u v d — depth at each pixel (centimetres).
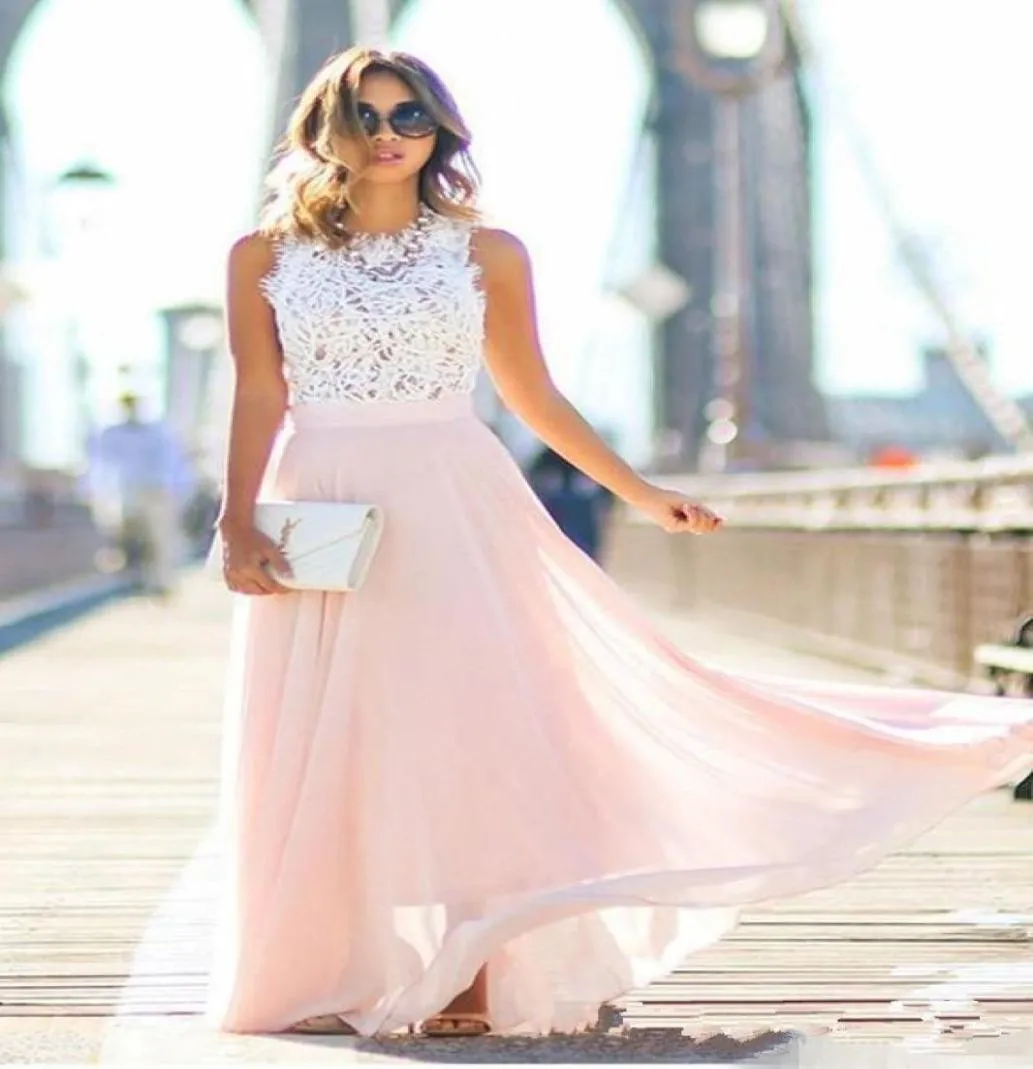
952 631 2836
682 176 11381
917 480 2880
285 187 1030
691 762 1046
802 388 10581
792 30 6619
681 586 5772
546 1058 978
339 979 1012
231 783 1028
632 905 972
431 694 1011
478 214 1045
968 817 1834
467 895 1002
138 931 1323
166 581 5484
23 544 6612
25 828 1795
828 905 1409
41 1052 998
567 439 1066
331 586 1002
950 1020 1076
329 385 1026
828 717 1037
